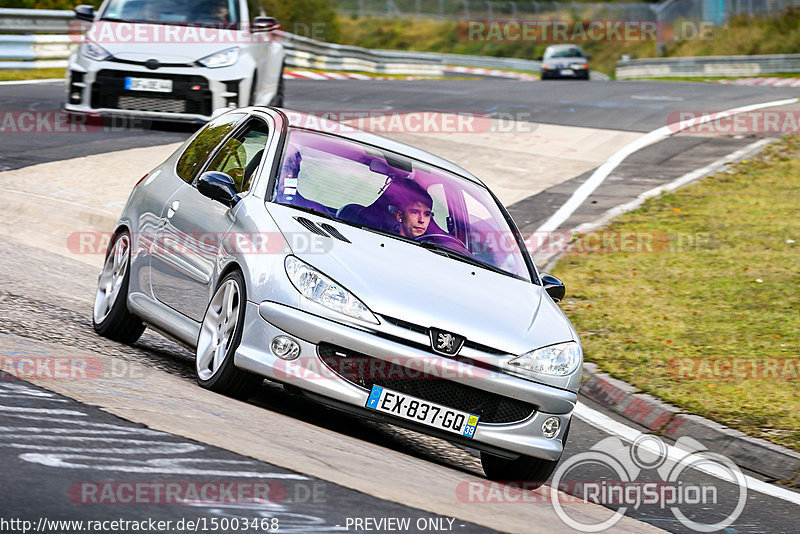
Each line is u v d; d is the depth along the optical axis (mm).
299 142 21594
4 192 37062
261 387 21234
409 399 17656
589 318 32969
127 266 22938
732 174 54469
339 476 14344
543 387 18344
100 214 36125
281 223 19000
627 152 59719
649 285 36625
